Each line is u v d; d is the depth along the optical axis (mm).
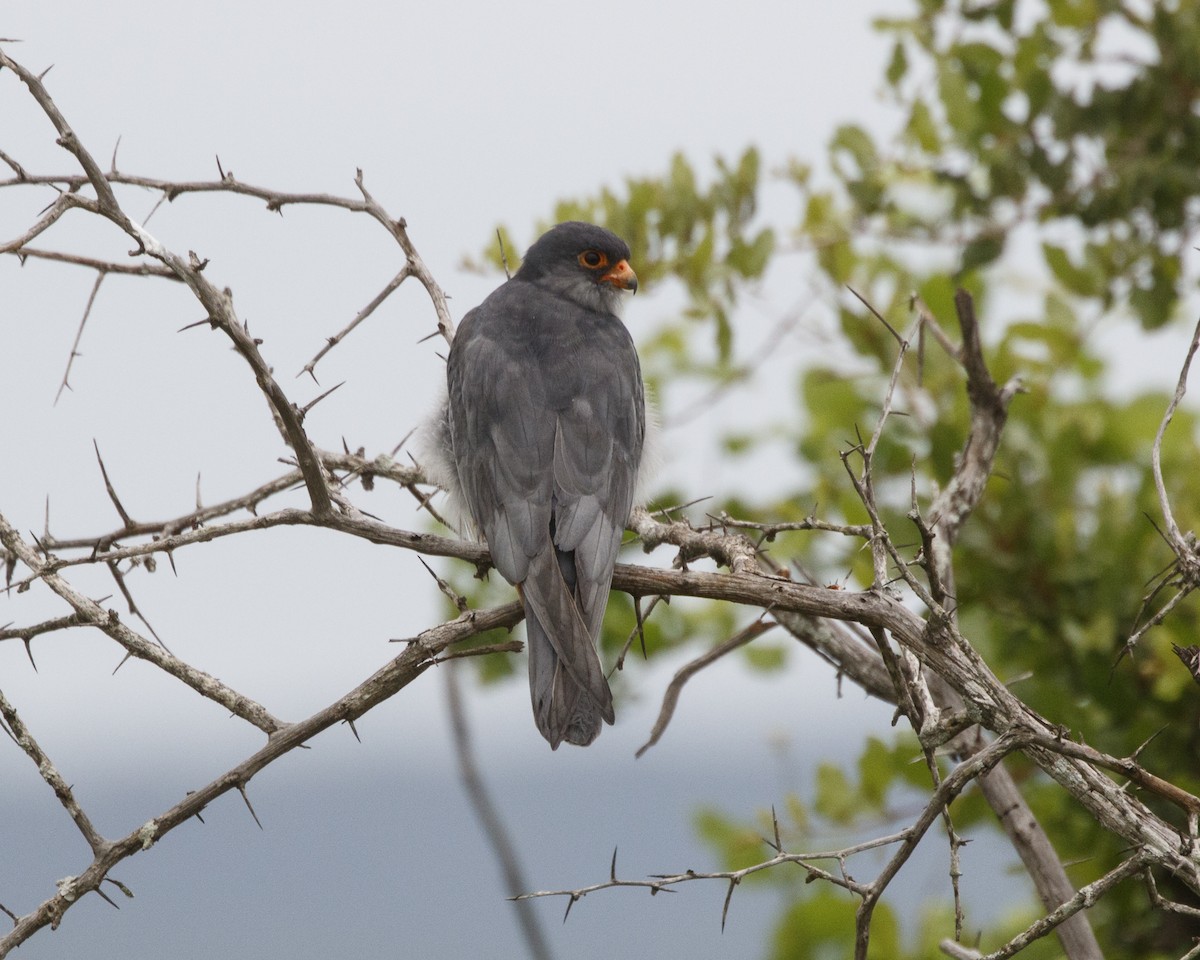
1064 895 7906
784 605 7160
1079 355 11992
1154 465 6594
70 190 6898
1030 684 9875
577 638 8547
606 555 9219
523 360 10227
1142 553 9945
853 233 11953
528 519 9297
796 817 10227
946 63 11586
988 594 10359
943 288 11945
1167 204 11430
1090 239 11609
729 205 11750
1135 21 11953
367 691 7250
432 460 10609
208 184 8656
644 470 10758
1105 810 6430
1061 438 10578
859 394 11789
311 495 7914
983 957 6277
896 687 6836
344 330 8383
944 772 9812
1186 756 9539
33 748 6793
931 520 8617
